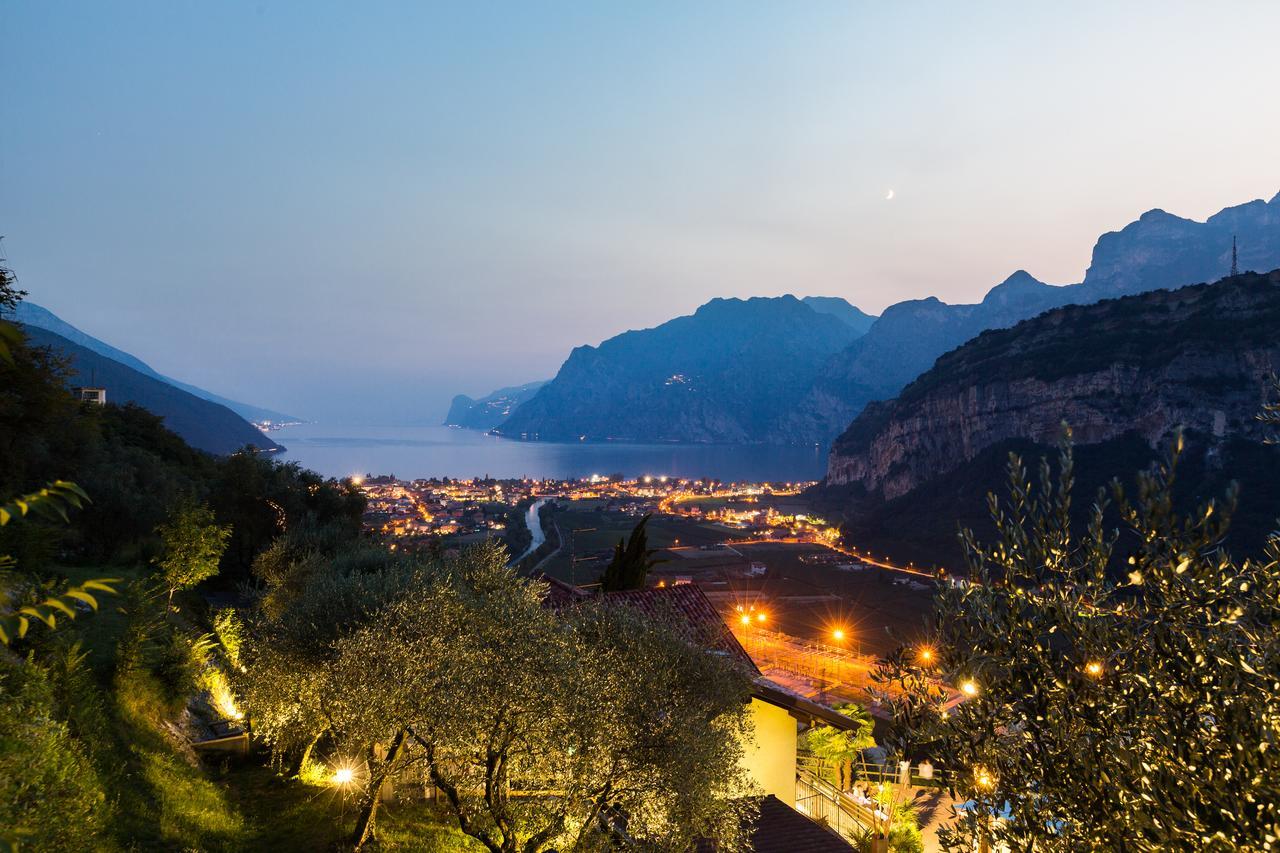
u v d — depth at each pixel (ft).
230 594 117.70
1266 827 14.94
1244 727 15.98
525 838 41.86
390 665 40.45
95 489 102.27
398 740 42.39
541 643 41.73
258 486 143.64
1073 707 18.89
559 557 561.84
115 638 57.98
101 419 170.30
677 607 77.97
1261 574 17.19
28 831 11.62
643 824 40.73
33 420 78.74
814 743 80.38
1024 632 19.88
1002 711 20.26
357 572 62.85
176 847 36.42
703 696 47.98
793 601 437.17
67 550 93.66
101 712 43.68
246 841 43.50
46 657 40.86
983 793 20.53
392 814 51.98
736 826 45.55
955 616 21.44
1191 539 17.39
